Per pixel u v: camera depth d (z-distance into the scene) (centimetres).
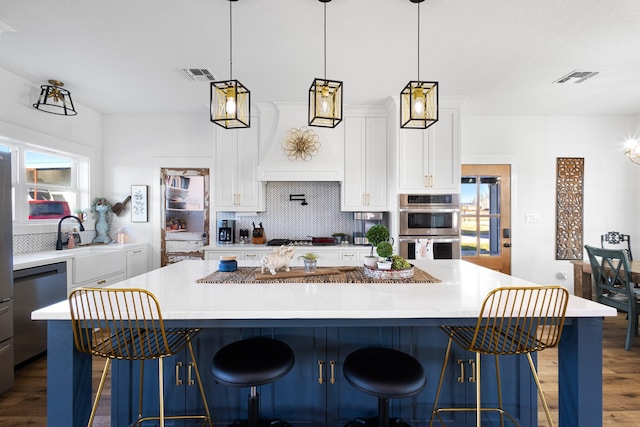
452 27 225
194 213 430
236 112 175
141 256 412
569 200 428
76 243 377
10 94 297
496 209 426
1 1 195
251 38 240
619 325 352
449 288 165
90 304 138
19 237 314
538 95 355
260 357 142
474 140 425
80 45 249
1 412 200
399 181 365
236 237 437
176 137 428
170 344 145
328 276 192
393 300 144
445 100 360
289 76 306
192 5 201
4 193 221
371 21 218
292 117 385
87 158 401
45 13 207
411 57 269
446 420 175
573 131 427
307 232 438
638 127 423
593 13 208
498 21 218
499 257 425
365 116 393
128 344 143
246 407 174
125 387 172
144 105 390
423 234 363
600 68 289
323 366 173
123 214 429
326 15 211
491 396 176
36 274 262
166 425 173
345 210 393
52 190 361
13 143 313
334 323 136
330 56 267
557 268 427
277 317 130
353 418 174
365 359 146
